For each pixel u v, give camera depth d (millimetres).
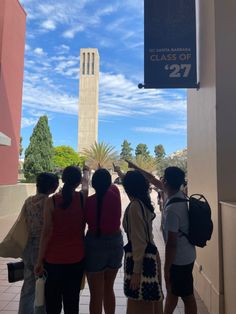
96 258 3611
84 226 3639
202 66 5570
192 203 3688
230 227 4098
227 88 4707
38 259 3463
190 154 6941
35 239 3812
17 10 16281
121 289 5664
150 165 43781
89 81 98000
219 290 4398
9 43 15164
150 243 3271
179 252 3604
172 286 3680
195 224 3600
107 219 3643
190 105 6938
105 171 3758
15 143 16594
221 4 4809
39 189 3926
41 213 3818
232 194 4570
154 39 5422
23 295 3852
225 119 4680
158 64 5395
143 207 3283
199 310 4816
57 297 3436
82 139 95500
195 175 6320
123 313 4617
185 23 5410
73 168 3611
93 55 98750
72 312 3453
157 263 3283
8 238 3803
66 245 3443
